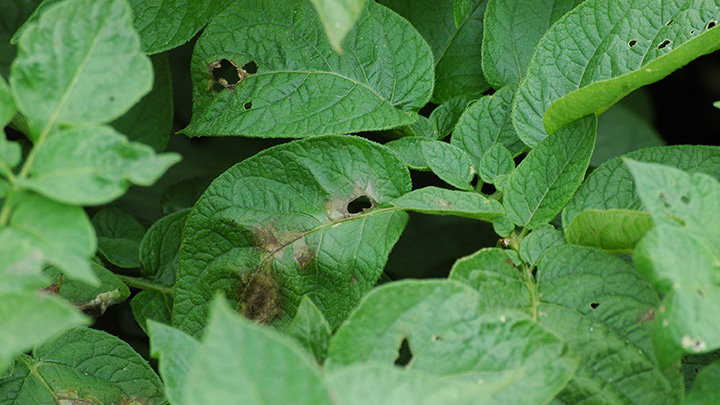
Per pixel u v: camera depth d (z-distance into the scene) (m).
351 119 0.76
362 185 0.75
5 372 0.73
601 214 0.70
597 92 0.73
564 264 0.71
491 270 0.71
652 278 0.66
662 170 0.67
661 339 0.66
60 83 0.66
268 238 0.75
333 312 0.74
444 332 0.67
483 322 0.67
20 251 0.65
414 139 0.77
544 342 0.67
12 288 0.65
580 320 0.70
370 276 0.74
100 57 0.67
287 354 0.64
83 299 0.77
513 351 0.67
